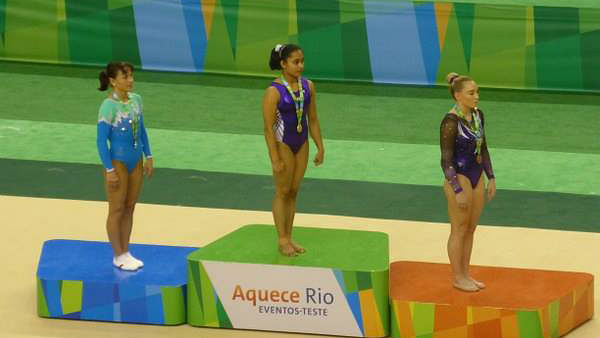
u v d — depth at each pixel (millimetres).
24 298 33938
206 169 48938
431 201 44969
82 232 40031
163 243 39031
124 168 32281
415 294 31047
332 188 46594
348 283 30969
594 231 41438
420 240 39719
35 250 38062
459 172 30688
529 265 37281
